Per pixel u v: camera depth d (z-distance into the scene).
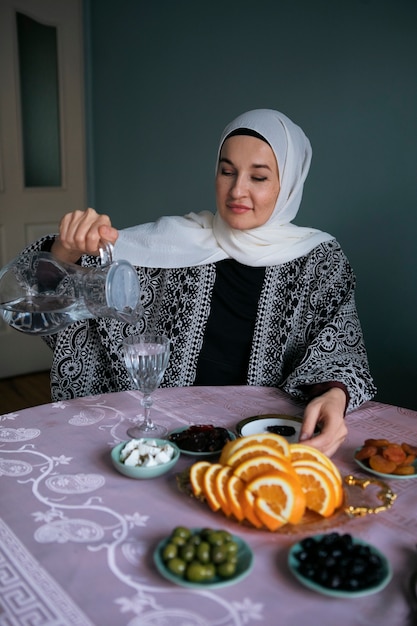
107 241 1.10
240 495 0.76
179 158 2.60
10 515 0.78
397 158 1.81
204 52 2.38
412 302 1.85
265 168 1.35
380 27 1.78
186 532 0.70
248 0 2.16
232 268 1.46
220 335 1.45
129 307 1.05
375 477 0.90
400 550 0.72
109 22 2.86
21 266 1.06
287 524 0.75
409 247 1.83
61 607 0.62
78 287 1.04
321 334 1.31
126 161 2.92
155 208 2.79
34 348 3.19
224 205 1.40
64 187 3.13
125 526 0.76
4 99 2.85
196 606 0.62
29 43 2.88
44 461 0.93
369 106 1.85
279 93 2.12
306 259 1.44
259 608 0.62
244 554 0.69
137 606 0.62
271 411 1.15
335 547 0.67
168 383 1.44
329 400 1.06
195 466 0.83
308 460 0.81
